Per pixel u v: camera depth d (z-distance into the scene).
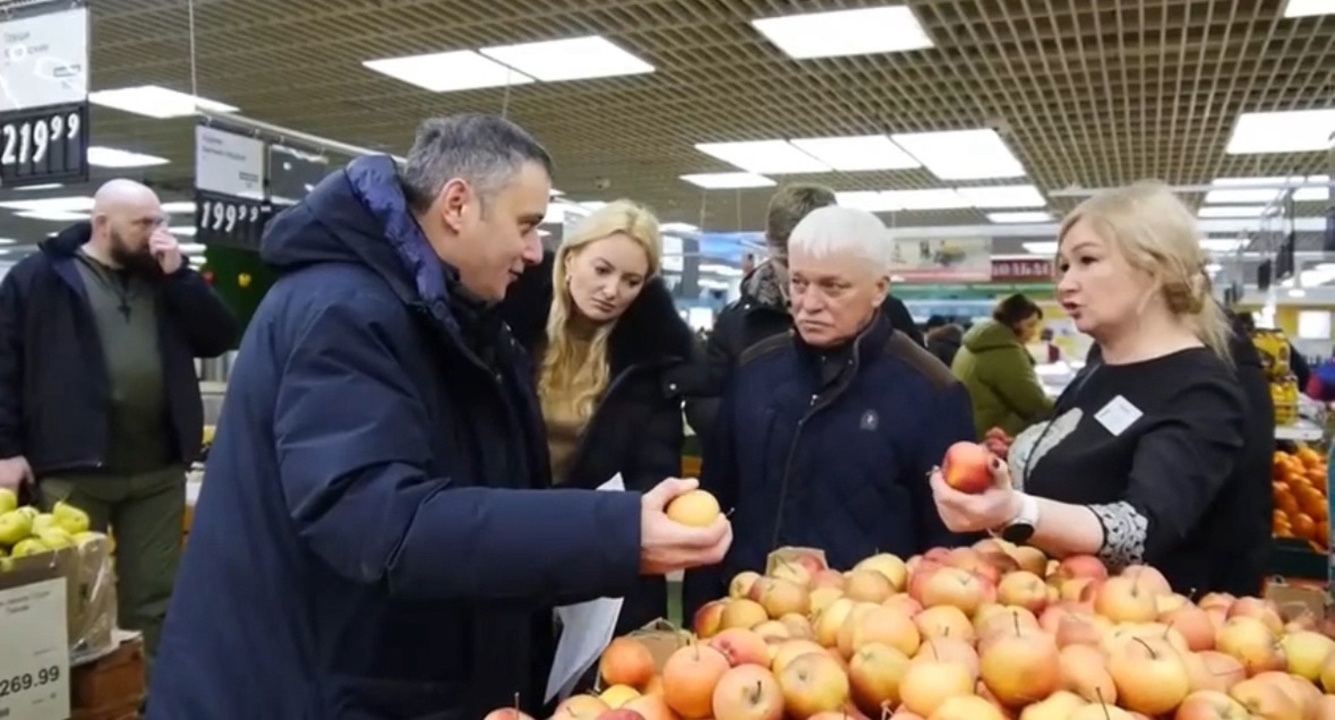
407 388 1.20
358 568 1.10
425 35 5.46
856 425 2.06
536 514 1.11
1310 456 4.21
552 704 1.42
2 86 3.65
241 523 1.25
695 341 2.47
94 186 11.35
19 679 2.46
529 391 1.52
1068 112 6.90
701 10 5.00
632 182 10.23
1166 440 1.57
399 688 1.25
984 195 10.73
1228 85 6.13
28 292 3.47
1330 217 6.16
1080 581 1.36
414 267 1.26
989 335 4.89
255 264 5.80
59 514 2.86
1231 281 14.50
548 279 2.38
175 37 5.56
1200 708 1.03
